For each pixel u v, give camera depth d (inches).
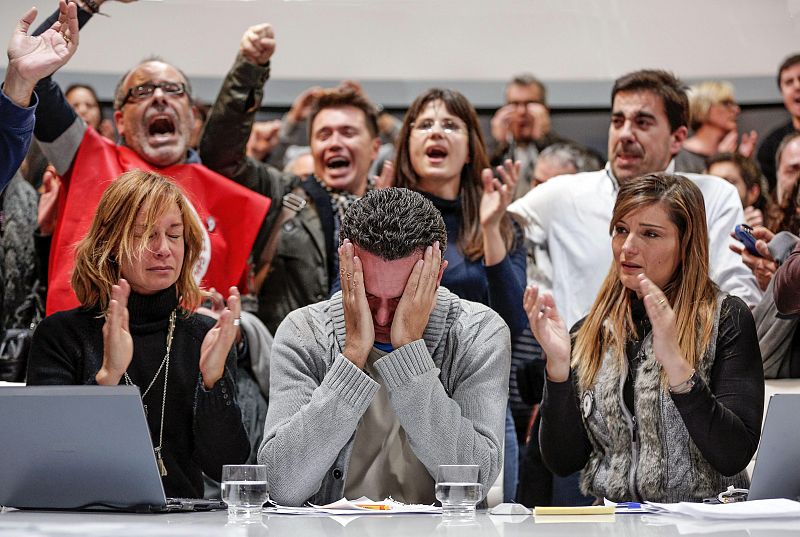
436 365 79.1
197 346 91.0
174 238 91.3
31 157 141.5
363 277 74.9
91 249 90.7
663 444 89.7
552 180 149.9
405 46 165.6
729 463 84.0
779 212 152.0
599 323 97.1
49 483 67.2
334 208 140.5
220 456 83.6
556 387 89.0
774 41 159.6
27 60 94.7
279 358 79.7
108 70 158.9
